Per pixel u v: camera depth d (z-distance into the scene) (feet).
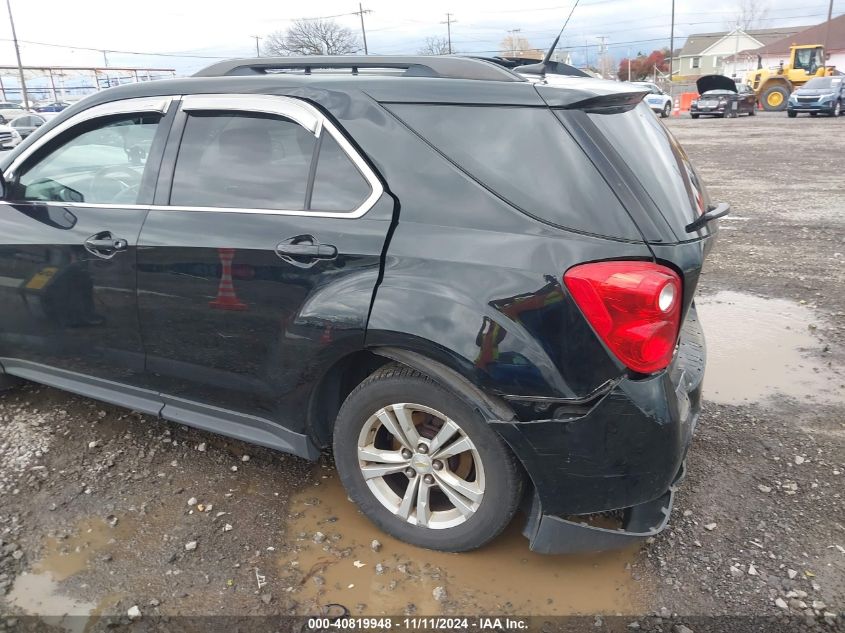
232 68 10.12
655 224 7.42
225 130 9.47
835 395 13.15
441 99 8.20
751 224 27.68
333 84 8.86
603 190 7.41
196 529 9.36
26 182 11.23
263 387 9.33
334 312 8.29
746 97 105.09
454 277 7.73
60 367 11.41
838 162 45.75
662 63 295.28
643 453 7.64
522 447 7.70
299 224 8.66
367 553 8.95
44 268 10.75
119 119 10.40
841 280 20.02
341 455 9.07
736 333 16.44
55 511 9.66
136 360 10.41
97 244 10.05
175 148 9.82
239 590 8.31
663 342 7.43
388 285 8.02
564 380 7.43
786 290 19.38
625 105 8.63
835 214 28.86
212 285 9.25
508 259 7.54
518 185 7.70
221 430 10.00
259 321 9.01
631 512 8.48
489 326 7.52
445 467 8.51
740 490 10.22
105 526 9.37
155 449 11.25
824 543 9.05
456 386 7.80
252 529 9.38
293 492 10.23
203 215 9.38
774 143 60.18
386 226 8.18
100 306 10.39
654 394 7.54
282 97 9.05
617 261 7.26
